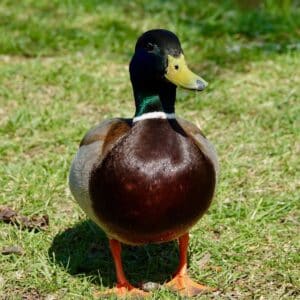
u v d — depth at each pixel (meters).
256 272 6.01
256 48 10.93
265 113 8.88
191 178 5.22
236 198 7.17
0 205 7.03
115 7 12.61
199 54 10.79
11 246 6.35
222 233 6.61
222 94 9.39
